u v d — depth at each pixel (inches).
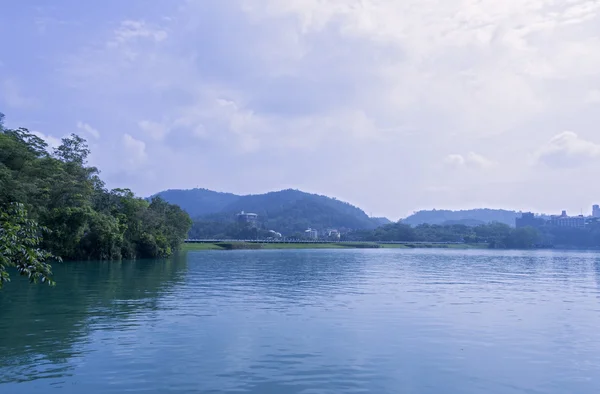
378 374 663.8
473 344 841.5
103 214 3454.7
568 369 698.2
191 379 629.3
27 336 862.5
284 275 2367.1
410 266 3353.8
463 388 613.3
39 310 1147.3
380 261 4097.0
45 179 3080.7
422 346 822.5
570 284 2017.7
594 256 5989.2
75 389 586.2
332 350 786.2
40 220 2923.2
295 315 1115.3
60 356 728.3
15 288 1578.5
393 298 1455.5
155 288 1659.7
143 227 4060.0
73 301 1305.4
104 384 605.0
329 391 593.3
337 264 3523.6
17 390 580.1
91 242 3331.7
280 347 801.6
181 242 5324.8
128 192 4069.9
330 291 1637.6
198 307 1224.8
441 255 5940.0
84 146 3841.0
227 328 951.0
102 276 2119.8
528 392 603.8
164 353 752.3
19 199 2586.1
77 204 3228.3
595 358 756.6
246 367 684.7
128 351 761.6
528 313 1184.8
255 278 2154.3
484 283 2030.0
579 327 1005.2
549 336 913.5
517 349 810.2
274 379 634.2
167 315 1095.0
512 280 2214.6
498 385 626.8
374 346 817.5
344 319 1068.5
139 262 3366.1
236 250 6840.6
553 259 4940.9
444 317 1110.4
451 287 1833.2
